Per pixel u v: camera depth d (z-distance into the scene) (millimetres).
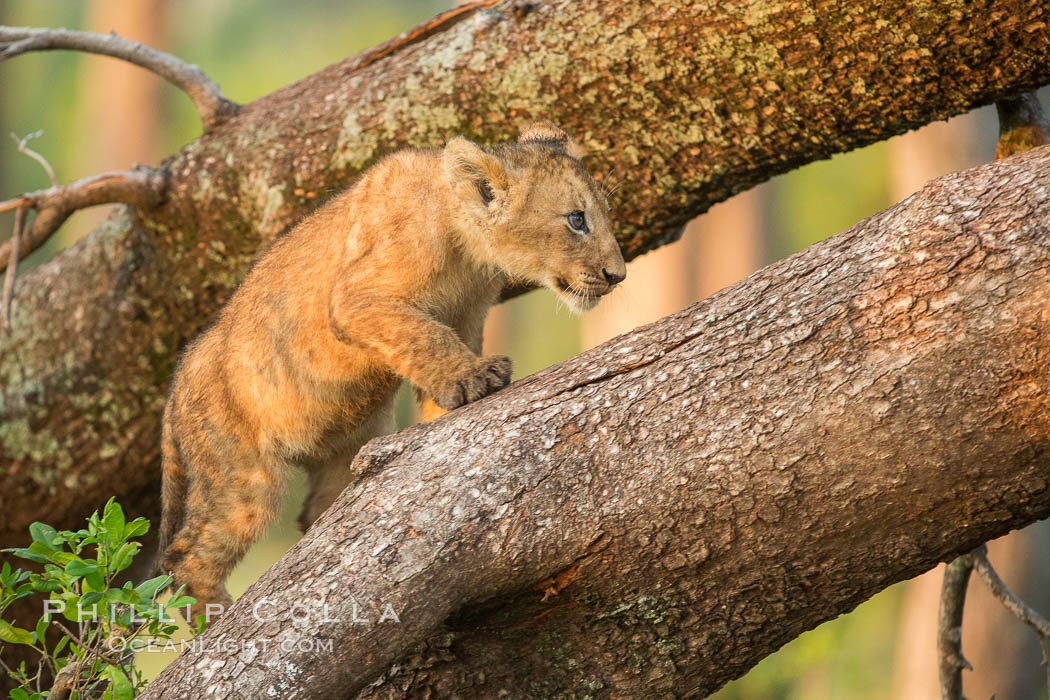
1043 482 5945
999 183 6152
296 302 9273
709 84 9344
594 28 9602
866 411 6082
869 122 9125
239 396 9562
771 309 6500
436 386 8219
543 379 6953
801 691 24062
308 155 10711
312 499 10398
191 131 39625
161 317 11664
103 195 11000
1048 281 5797
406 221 8750
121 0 34781
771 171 9883
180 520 10297
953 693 9719
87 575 6664
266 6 45656
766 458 6254
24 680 7551
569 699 7004
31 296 12102
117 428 11914
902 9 8359
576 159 9297
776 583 6527
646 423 6496
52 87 42688
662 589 6648
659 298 30188
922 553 6328
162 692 6391
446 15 10742
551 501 6496
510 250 9109
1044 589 22422
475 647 7051
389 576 6379
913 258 6168
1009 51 8273
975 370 5906
